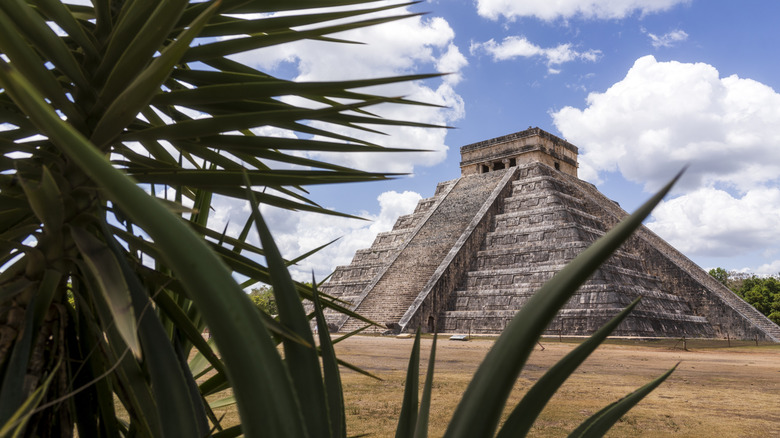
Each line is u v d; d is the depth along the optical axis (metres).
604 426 1.51
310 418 1.33
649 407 10.89
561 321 41.06
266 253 1.34
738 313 44.62
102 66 1.99
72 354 2.06
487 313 44.19
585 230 46.69
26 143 2.17
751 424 9.27
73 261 1.88
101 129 1.80
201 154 2.69
